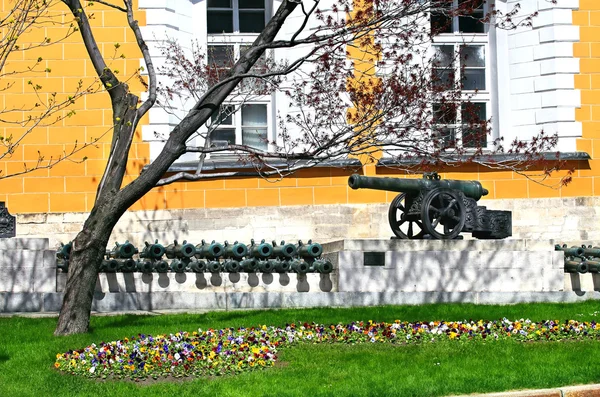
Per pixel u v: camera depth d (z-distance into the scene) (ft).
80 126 73.82
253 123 77.30
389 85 61.62
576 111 76.43
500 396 37.99
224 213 73.72
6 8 73.31
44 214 73.31
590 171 76.18
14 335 51.08
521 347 45.93
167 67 73.05
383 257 62.34
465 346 46.32
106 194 52.90
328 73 64.75
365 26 56.80
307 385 39.68
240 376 41.55
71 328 51.49
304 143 67.67
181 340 47.09
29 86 73.67
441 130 64.03
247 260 63.26
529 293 62.59
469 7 62.59
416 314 56.39
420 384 39.27
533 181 74.90
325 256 65.51
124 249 62.08
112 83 54.75
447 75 75.46
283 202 74.02
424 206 63.52
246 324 53.01
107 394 39.32
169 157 53.06
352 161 73.67
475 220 64.69
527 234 75.15
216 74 70.79
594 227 75.72
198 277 62.85
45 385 40.68
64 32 73.92
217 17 77.82
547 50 76.69
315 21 75.00
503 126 77.61
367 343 47.55
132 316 57.26
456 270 62.75
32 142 73.46
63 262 62.64
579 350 44.86
